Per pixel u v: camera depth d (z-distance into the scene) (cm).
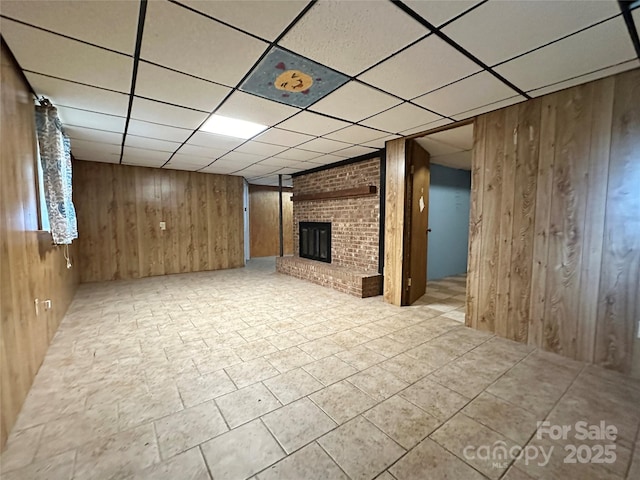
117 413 167
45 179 245
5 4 131
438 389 192
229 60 182
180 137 351
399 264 375
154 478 125
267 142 375
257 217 877
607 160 214
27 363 188
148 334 283
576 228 231
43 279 239
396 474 128
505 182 269
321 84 215
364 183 451
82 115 276
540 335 253
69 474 127
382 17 143
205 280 538
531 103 248
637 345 206
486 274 286
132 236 552
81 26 148
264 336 278
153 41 162
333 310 358
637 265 206
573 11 138
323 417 164
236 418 163
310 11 138
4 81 164
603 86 212
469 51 174
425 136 349
